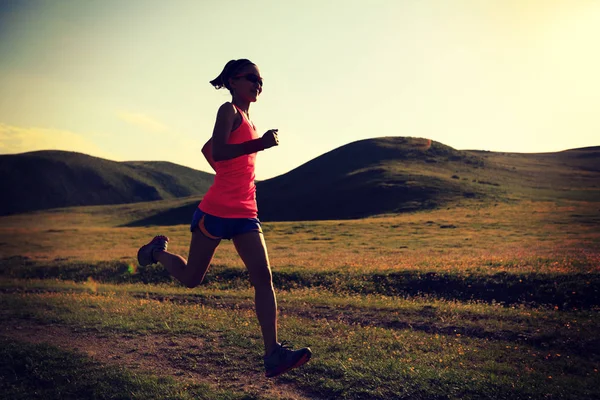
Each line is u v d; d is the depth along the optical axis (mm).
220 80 3777
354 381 6340
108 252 33844
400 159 125625
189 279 3775
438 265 19984
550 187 92125
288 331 9406
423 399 5914
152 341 8555
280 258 26891
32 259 29984
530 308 14023
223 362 7363
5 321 10188
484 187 88750
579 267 16500
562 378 6992
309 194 111500
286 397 6004
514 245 28906
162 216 127438
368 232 43438
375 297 16391
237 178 3588
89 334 9070
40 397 6188
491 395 6012
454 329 10305
